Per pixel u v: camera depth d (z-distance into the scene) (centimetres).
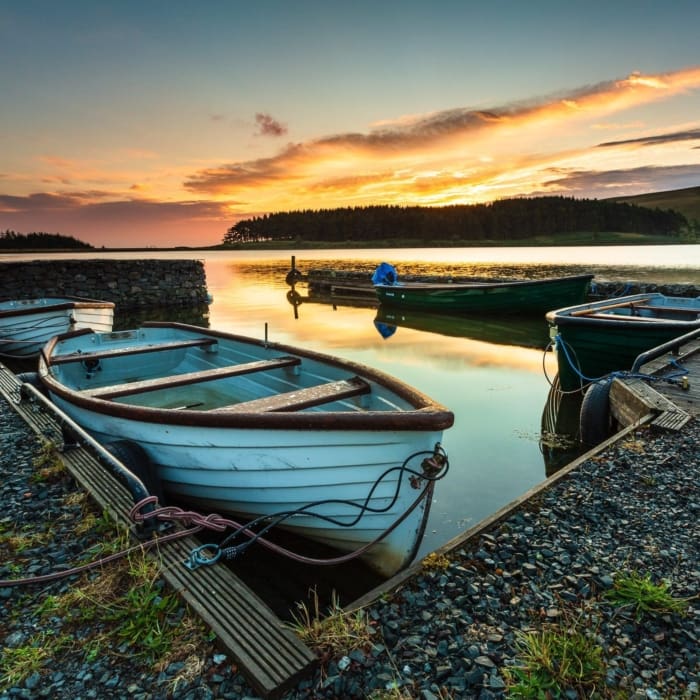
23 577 284
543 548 308
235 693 207
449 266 4347
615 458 437
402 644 232
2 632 245
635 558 299
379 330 1559
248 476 374
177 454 398
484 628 243
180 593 262
